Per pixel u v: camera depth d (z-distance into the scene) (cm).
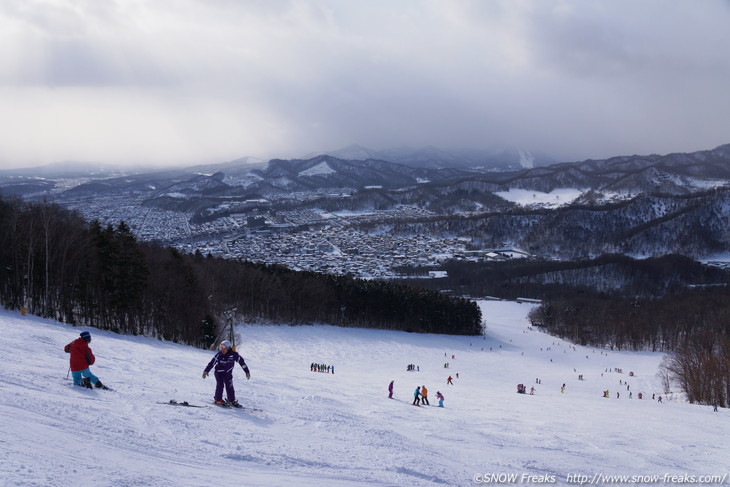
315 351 9462
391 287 13925
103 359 2767
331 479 1039
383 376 7319
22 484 734
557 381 8850
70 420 1181
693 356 7344
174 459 1034
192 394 1877
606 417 3172
